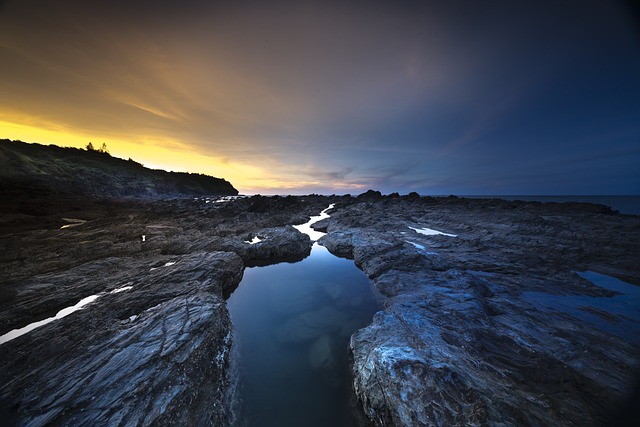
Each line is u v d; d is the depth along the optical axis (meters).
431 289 15.62
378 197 70.56
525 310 12.97
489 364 8.73
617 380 7.98
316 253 29.91
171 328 10.96
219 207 52.72
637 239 22.97
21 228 34.84
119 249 24.31
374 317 13.26
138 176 114.12
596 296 15.35
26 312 13.95
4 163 68.69
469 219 37.25
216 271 19.23
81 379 8.41
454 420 6.45
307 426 8.53
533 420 6.38
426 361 8.43
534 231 28.88
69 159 96.00
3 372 9.03
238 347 12.73
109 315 12.92
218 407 8.53
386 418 7.60
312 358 11.88
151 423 7.04
